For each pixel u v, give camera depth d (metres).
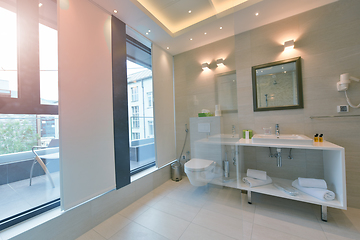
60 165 1.09
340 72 1.54
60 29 1.12
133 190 1.54
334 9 1.55
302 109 1.71
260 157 1.92
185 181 1.49
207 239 1.11
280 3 1.54
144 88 1.73
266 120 1.89
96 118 1.35
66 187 1.12
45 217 1.05
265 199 1.73
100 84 1.39
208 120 1.51
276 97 1.83
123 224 1.28
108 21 1.48
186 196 1.42
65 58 1.14
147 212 1.34
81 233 1.19
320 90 1.62
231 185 1.43
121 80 1.58
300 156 1.74
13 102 1.00
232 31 1.54
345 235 1.17
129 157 1.61
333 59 1.57
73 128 1.18
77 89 1.21
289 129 1.77
